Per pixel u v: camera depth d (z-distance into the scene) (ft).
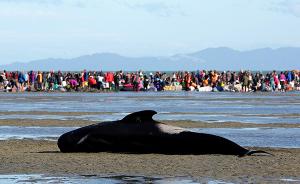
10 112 320.29
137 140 157.38
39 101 428.56
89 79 607.37
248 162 143.74
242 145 182.70
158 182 119.44
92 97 487.61
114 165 139.85
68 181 120.16
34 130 227.81
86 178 123.65
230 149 154.30
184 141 154.81
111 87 606.96
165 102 418.10
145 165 139.74
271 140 196.44
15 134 214.07
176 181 120.47
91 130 160.56
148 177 124.98
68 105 381.81
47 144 183.11
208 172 130.82
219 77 647.15
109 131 159.22
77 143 159.74
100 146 159.33
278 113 320.70
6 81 599.16
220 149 154.61
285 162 144.15
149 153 157.28
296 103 412.98
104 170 133.39
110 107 362.12
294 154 159.74
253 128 237.04
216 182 119.44
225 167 137.08
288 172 130.82
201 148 154.71
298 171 132.16
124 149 158.30
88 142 159.74
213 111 334.44
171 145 155.43
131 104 392.27
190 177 124.98
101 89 608.19
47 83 602.44
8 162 144.77
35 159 149.38
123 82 621.31
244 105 388.57
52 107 361.92
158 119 279.28
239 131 225.35
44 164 141.49
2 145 180.75
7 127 239.30
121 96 506.07
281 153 162.09
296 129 233.14
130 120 159.84
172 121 267.39
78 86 605.73
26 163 143.02
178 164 140.97
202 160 146.51
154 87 626.64
